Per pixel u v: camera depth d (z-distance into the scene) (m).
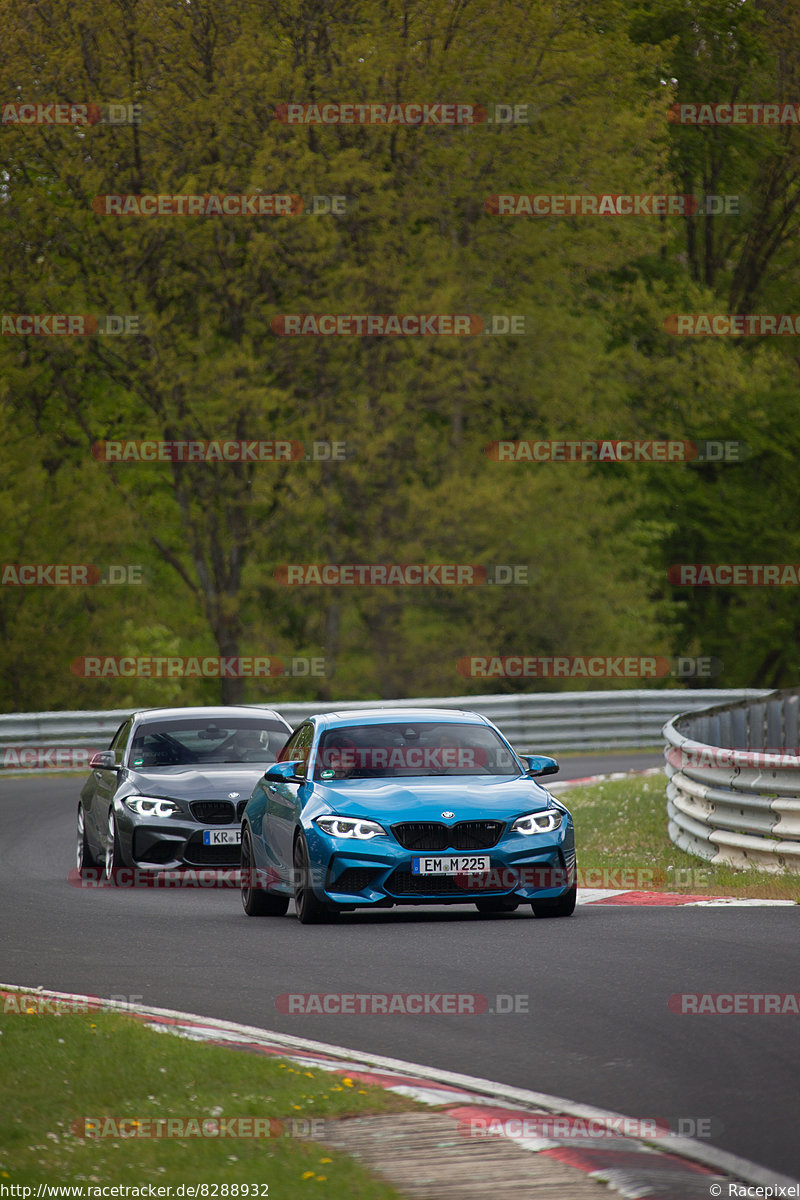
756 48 172.38
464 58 140.25
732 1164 21.23
